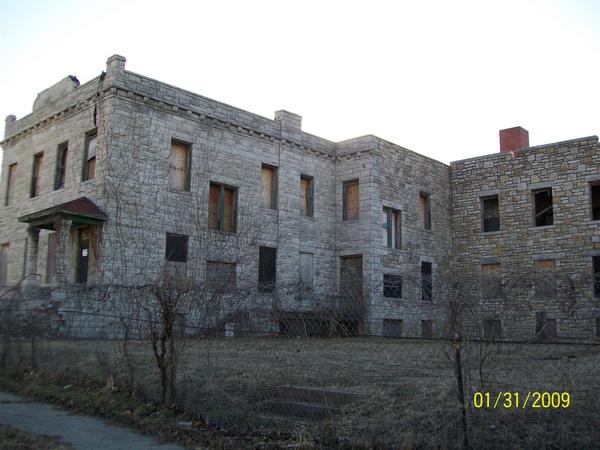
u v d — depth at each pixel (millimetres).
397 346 14789
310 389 8797
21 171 27938
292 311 12930
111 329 12430
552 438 6316
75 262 23328
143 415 8383
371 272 28875
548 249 30125
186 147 25125
